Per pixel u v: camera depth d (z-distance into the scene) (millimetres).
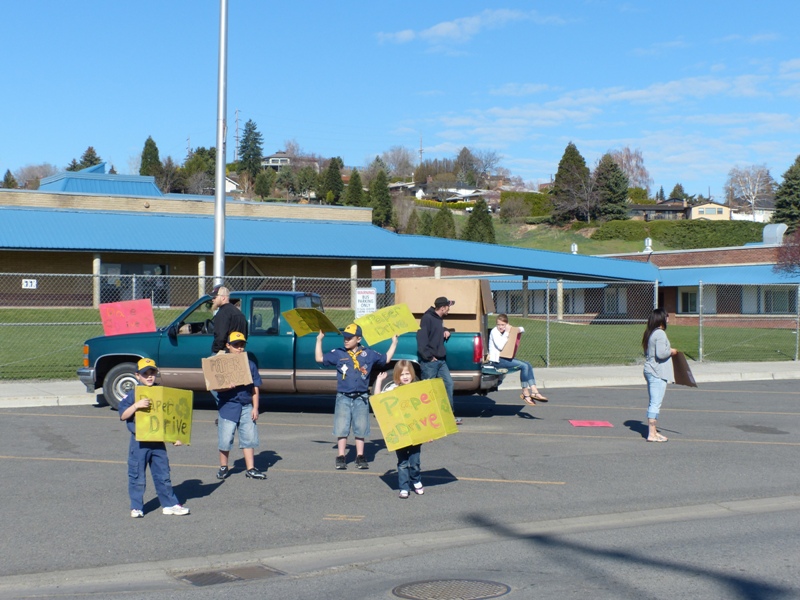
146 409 8148
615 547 7270
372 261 43812
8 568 6844
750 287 46281
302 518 8328
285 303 14469
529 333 32594
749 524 8039
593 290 51250
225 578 6641
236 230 40469
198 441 12320
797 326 25766
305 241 40438
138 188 47531
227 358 9727
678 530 7828
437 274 42000
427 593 6109
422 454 11438
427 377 12719
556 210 105562
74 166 147750
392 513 8516
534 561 6898
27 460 10844
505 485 9695
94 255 36375
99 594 6238
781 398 17688
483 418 14625
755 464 10844
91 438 12383
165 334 14688
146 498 9047
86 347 14867
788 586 6125
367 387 10508
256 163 159375
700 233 91312
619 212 103312
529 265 43375
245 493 9273
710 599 5848
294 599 6070
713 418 14758
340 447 10414
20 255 36281
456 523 8188
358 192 116625
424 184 165875
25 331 27312
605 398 17453
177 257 39312
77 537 7660
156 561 7047
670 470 10484
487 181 180750
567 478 10039
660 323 12406
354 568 6848
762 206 145250
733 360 25656
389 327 10555
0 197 38625
